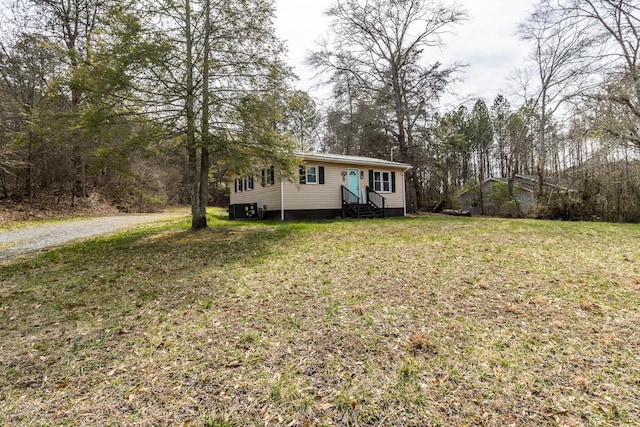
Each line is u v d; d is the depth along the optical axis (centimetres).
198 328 315
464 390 210
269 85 929
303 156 1338
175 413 196
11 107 1505
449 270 492
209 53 882
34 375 242
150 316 350
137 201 2417
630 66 1136
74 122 757
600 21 1235
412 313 335
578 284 413
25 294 436
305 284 444
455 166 2562
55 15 1592
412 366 238
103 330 318
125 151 774
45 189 1841
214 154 946
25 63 1520
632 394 200
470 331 291
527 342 269
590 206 1422
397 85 2059
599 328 290
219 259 616
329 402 202
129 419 192
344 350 264
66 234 994
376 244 721
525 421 180
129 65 734
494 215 2141
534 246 678
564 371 227
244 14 870
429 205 2291
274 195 1453
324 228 1002
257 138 914
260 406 200
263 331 304
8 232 1043
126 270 554
